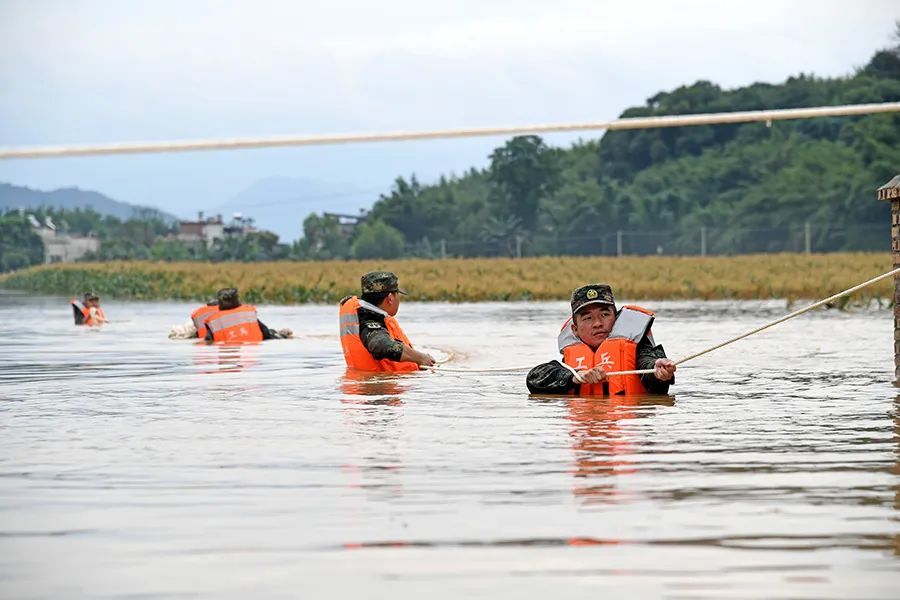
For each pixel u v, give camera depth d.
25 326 33.44
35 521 7.08
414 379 15.46
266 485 8.06
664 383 13.08
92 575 5.98
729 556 6.16
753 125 196.00
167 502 7.57
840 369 16.52
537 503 7.42
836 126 185.25
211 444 9.88
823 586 5.67
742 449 9.35
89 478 8.38
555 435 10.17
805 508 7.20
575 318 13.54
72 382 15.72
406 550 6.37
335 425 10.95
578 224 187.50
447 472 8.48
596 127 9.15
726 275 68.44
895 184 14.53
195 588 5.76
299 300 60.69
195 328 25.98
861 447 9.42
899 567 5.95
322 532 6.75
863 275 64.50
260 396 13.62
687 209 180.75
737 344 21.84
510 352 20.73
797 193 161.75
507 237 194.75
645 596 5.56
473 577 5.88
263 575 5.95
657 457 9.02
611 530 6.71
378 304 17.09
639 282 63.47
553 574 5.91
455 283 64.38
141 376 16.53
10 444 9.96
